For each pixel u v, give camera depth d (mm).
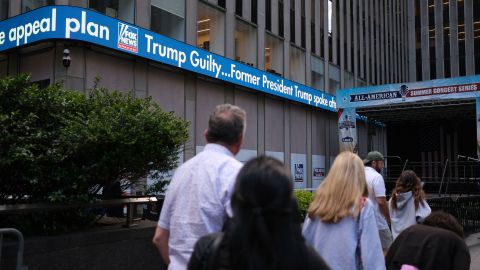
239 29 19828
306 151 24547
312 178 24891
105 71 13586
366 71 33219
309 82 25016
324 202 3186
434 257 3406
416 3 48188
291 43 23625
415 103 21016
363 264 3084
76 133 5555
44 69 13023
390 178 23828
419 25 47625
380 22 37469
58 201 5477
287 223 1527
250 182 1551
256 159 1646
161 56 15086
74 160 5863
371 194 5719
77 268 5504
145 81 14930
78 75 12750
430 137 32875
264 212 1504
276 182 1536
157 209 7477
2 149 5363
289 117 23188
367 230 3117
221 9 18656
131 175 6484
